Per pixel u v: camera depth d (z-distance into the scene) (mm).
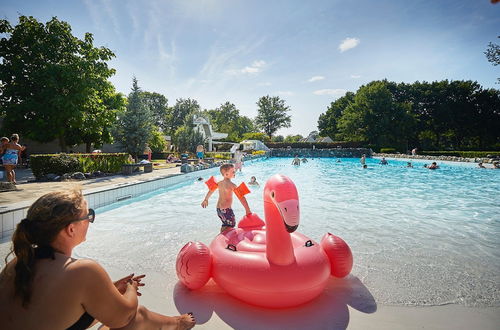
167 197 10516
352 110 61125
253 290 2914
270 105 97312
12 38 20453
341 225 6793
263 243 3559
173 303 3176
